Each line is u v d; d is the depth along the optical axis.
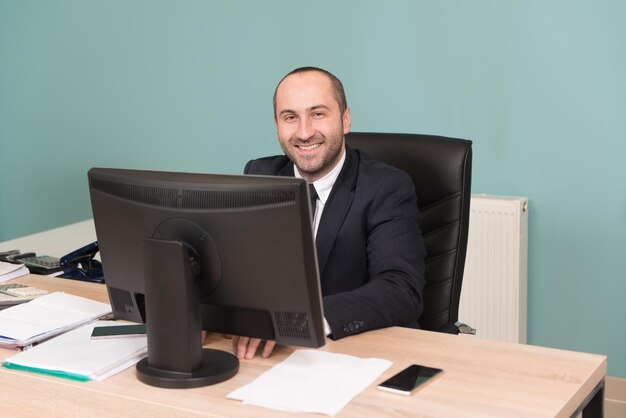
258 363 1.68
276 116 2.21
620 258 3.12
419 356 1.70
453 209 2.32
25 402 1.65
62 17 4.04
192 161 3.87
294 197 1.48
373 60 3.42
